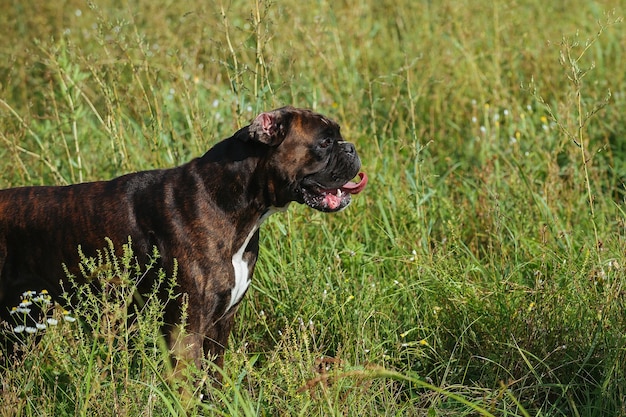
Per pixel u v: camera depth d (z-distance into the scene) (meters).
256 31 11.45
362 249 10.92
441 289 9.80
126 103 12.91
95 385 7.45
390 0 17.88
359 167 9.14
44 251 8.98
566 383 8.83
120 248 8.79
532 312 9.23
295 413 7.84
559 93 14.64
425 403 8.60
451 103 15.09
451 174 13.14
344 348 8.88
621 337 8.59
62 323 8.94
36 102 16.06
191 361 8.50
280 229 10.69
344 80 15.12
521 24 16.80
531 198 11.84
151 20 17.05
